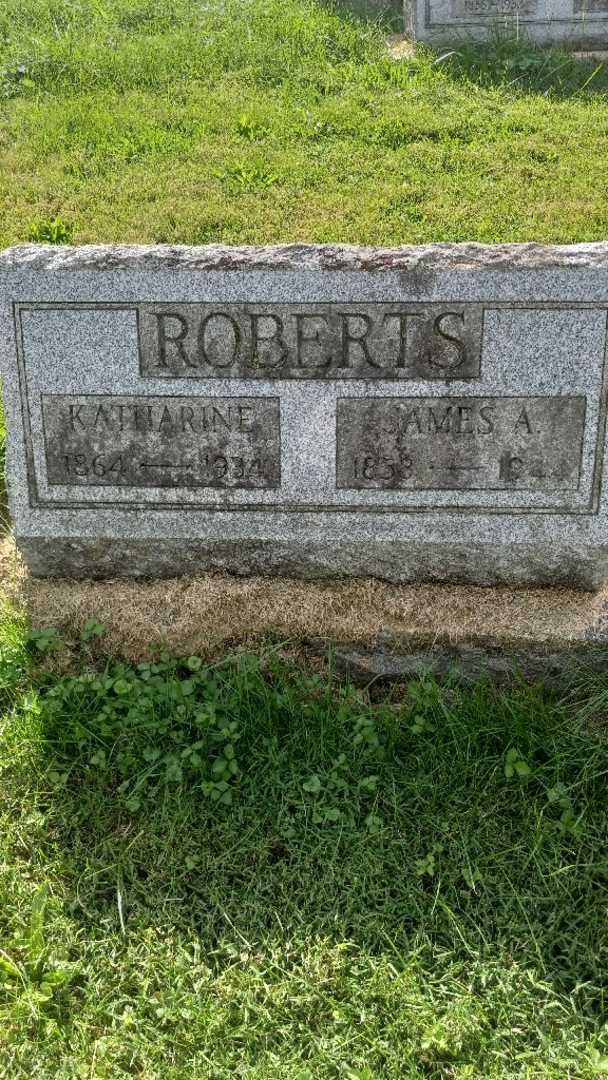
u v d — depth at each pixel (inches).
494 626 148.5
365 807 133.6
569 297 142.1
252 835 129.7
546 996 115.0
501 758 136.7
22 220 244.4
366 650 150.9
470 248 143.7
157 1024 113.0
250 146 273.9
